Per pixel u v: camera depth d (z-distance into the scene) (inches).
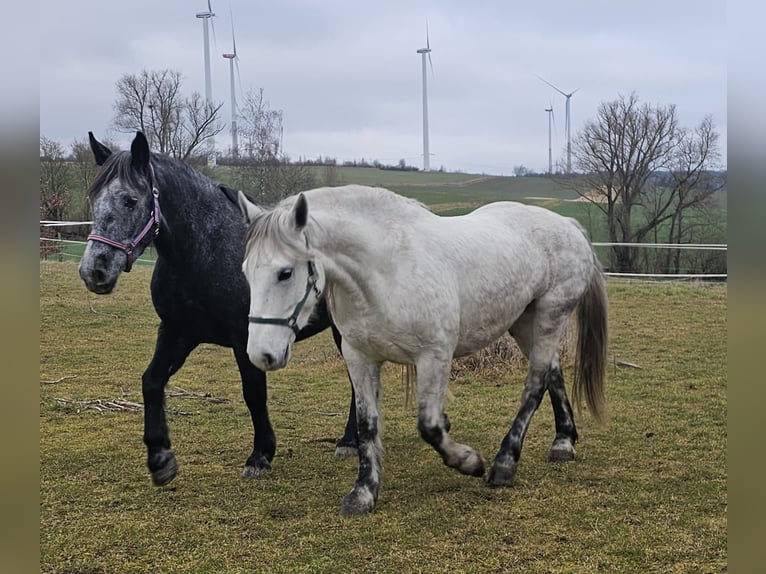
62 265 611.2
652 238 936.9
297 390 297.7
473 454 167.8
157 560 139.2
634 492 169.5
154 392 176.4
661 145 915.4
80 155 828.0
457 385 297.3
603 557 135.7
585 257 199.2
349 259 150.5
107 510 164.7
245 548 143.7
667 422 232.4
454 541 144.7
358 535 147.9
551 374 197.5
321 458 204.8
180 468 195.8
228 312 178.5
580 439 216.2
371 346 158.7
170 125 882.1
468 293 166.7
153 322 433.7
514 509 160.6
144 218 166.6
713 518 152.9
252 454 191.5
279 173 964.6
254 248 141.2
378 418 165.9
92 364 338.3
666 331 404.8
